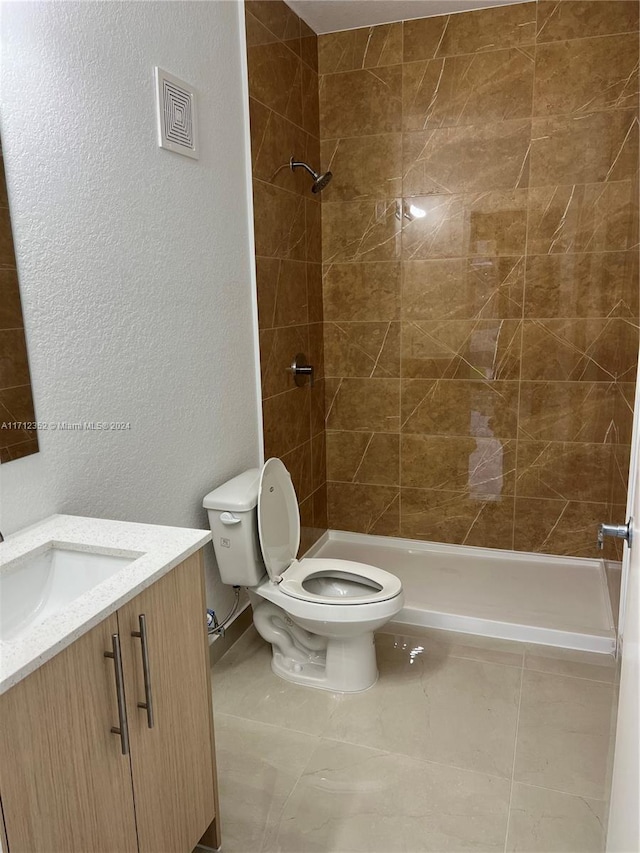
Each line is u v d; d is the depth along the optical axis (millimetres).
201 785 1498
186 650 1395
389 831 1639
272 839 1621
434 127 2982
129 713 1211
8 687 906
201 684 1469
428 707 2145
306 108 2992
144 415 1911
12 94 1375
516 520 3215
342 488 3477
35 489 1509
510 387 3096
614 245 2822
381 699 2191
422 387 3242
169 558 1298
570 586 2926
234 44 2328
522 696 2197
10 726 938
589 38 2699
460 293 3088
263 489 2197
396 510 3418
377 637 2613
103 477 1745
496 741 1970
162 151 1932
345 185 3176
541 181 2871
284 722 2076
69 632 1023
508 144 2887
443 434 3254
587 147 2785
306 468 3197
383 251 3172
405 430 3316
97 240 1666
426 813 1693
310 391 3211
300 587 2225
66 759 1056
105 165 1682
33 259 1457
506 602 2768
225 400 2398
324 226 3250
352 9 2814
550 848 1579
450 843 1600
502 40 2812
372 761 1891
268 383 2719
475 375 3141
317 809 1713
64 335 1567
